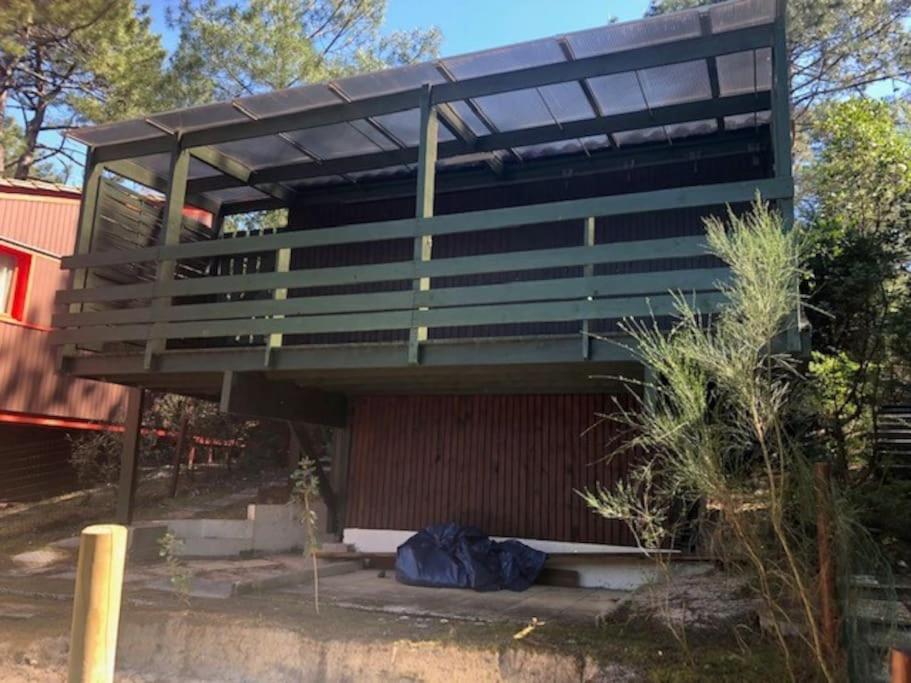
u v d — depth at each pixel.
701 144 7.87
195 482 13.29
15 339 12.12
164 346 7.60
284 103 7.20
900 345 8.30
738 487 3.74
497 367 6.52
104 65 15.40
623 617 4.93
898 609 3.96
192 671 5.00
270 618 5.21
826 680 3.46
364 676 4.54
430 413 8.88
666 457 4.02
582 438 8.02
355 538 8.95
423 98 6.77
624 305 5.63
